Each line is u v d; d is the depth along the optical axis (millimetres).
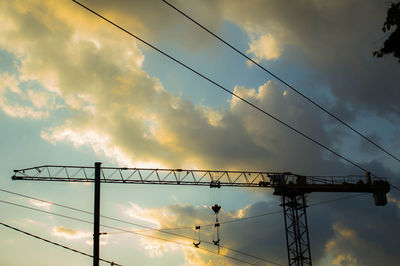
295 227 56594
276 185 58344
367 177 60062
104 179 57469
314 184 58562
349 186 58719
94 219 32125
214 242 54656
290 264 55406
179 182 59062
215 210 56375
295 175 59906
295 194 58375
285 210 58031
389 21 16984
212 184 59625
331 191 59219
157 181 58812
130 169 57875
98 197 32906
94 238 31578
